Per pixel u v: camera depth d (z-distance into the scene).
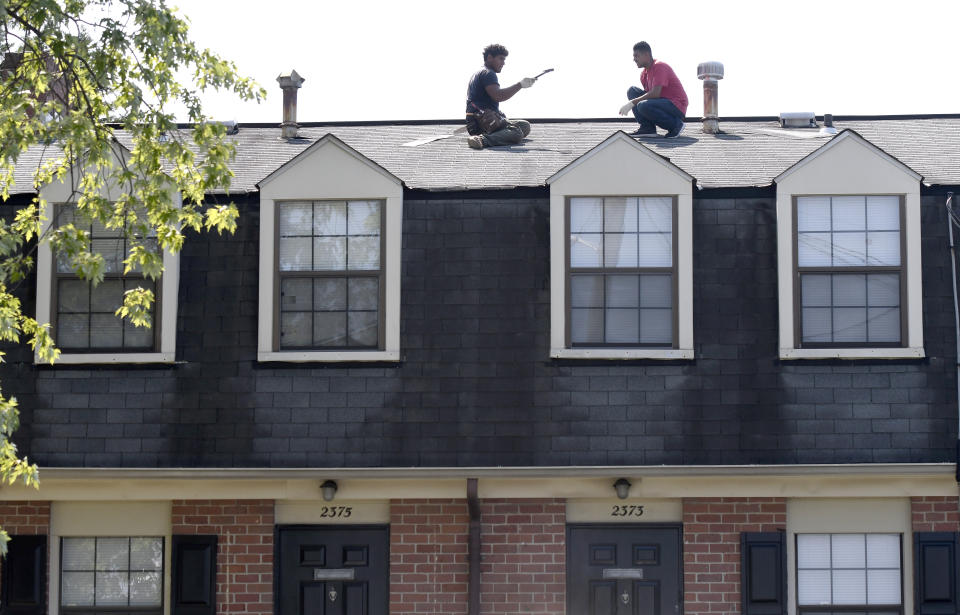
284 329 24.03
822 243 23.80
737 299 23.78
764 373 23.45
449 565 23.59
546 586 23.47
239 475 23.23
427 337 23.80
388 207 24.03
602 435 23.30
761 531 23.41
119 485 23.56
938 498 23.38
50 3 20.41
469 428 23.42
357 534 23.95
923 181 24.09
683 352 23.45
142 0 21.22
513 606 23.47
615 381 23.47
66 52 21.44
